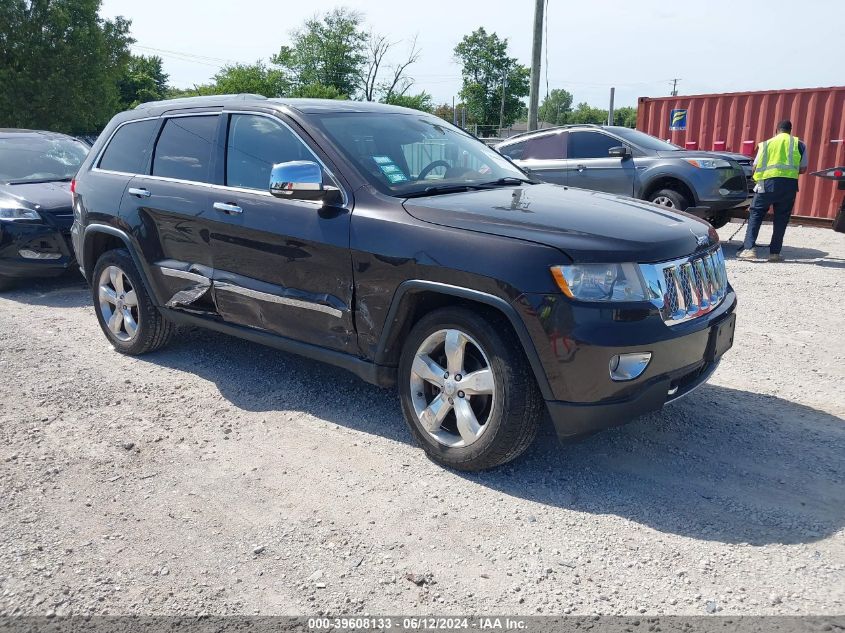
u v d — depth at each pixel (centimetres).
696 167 998
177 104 541
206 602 283
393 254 382
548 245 341
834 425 440
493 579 295
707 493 360
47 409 468
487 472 382
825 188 1314
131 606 281
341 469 388
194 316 511
